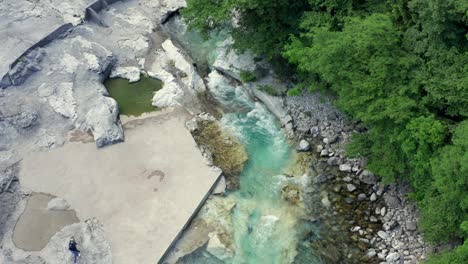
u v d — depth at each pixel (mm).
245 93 33094
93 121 29188
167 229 24562
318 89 28844
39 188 26203
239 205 26500
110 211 25250
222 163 28438
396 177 27125
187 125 30250
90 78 32188
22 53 31859
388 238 25188
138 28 37031
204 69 34844
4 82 30672
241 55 33719
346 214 26391
